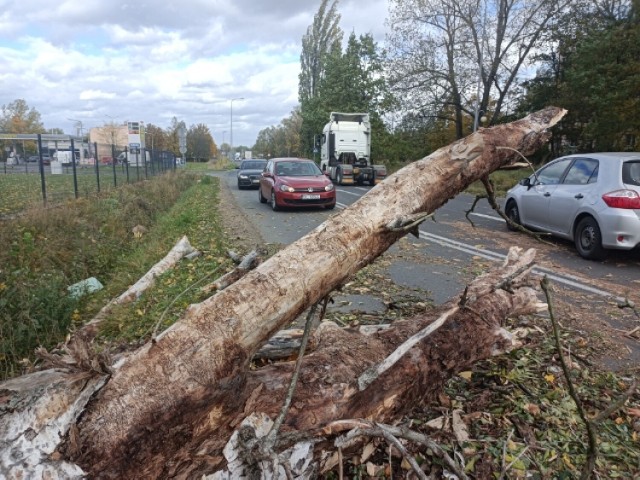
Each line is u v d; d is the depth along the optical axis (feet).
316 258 8.38
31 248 22.52
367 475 8.43
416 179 10.34
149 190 52.19
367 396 8.33
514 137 11.67
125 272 22.75
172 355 6.73
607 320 15.69
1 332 14.62
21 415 5.89
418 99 99.19
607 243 23.22
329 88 130.52
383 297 17.88
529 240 29.53
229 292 7.55
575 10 83.46
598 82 66.54
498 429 9.52
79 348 6.39
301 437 7.19
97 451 5.99
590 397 10.62
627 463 8.71
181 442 6.58
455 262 23.68
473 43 90.58
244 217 41.68
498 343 10.44
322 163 89.30
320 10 171.01
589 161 25.82
